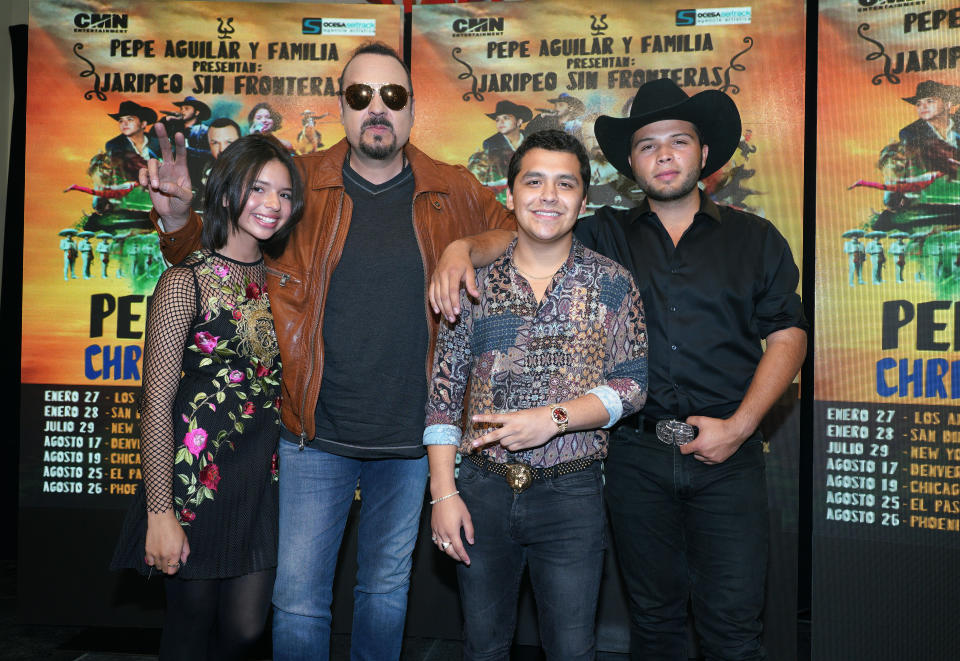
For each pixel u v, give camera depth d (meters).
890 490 3.01
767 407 2.14
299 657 2.23
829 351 3.07
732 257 2.27
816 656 3.08
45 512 3.32
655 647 2.28
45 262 3.29
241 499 2.05
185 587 2.03
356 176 2.33
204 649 2.07
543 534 1.94
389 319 2.23
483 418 1.78
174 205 2.17
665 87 2.28
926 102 2.94
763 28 3.12
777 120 3.11
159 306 1.97
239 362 2.07
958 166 2.91
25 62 4.36
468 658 2.00
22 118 4.35
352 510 3.34
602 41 3.23
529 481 1.91
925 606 2.96
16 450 4.41
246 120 3.30
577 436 1.95
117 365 3.30
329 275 2.22
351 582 3.34
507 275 2.01
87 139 3.28
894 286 2.99
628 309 2.01
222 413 2.03
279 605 2.23
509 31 3.29
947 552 2.94
